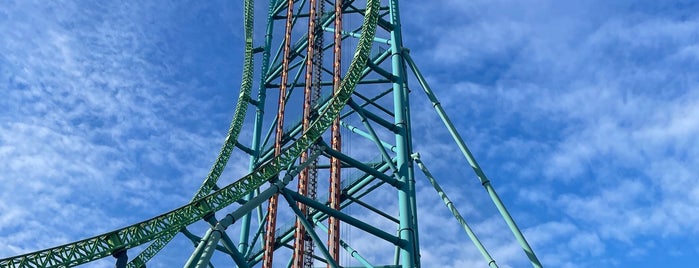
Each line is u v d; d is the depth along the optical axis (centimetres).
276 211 4084
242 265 3209
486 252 3597
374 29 4266
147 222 3269
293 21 5281
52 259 3028
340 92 3897
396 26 4497
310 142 3738
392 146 4262
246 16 6178
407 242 3509
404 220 3591
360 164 3781
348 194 4488
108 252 3134
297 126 4828
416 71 4375
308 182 4334
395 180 3744
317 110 4622
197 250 3036
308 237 4031
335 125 4319
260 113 5312
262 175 3662
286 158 3716
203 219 3434
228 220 3191
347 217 3478
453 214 3866
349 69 3994
